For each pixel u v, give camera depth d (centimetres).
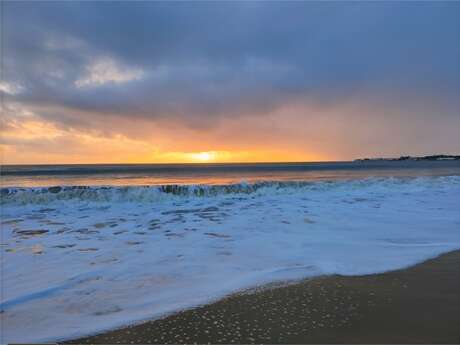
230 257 550
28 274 471
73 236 714
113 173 4534
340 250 582
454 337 289
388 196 1311
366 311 342
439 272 464
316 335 295
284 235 704
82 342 293
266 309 350
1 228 802
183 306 361
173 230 766
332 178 2834
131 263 520
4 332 310
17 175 3950
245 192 1397
